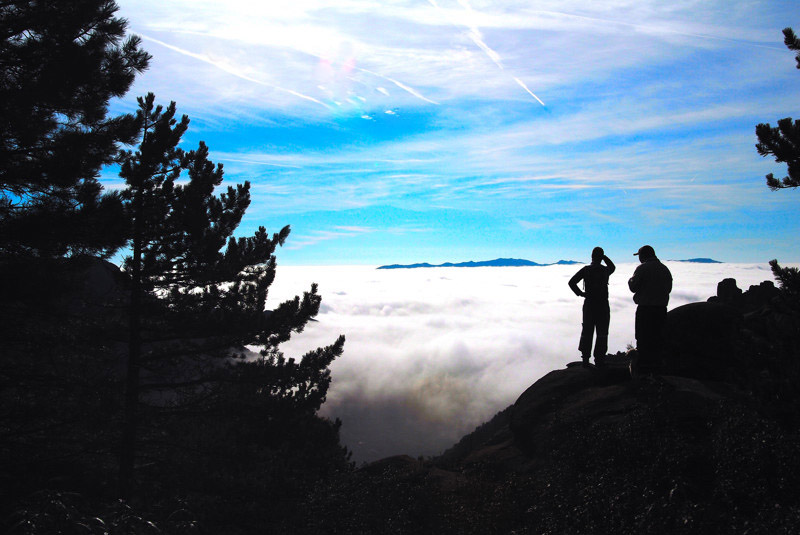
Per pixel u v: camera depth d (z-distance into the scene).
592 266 10.91
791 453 5.66
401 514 8.30
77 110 8.49
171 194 12.58
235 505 11.40
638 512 5.74
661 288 9.66
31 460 9.38
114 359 12.33
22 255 8.39
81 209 8.31
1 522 6.26
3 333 8.83
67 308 10.09
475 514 7.69
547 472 7.88
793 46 7.58
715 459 6.49
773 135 7.52
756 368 7.20
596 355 10.80
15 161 8.20
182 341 13.43
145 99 12.80
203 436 13.03
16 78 8.06
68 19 8.16
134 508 8.77
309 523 9.02
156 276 12.80
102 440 11.23
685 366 10.59
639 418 7.69
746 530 4.88
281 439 13.70
